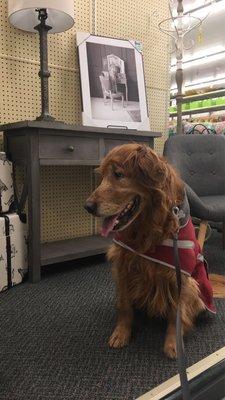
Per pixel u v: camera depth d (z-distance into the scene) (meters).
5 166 2.07
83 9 2.75
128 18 3.06
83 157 2.27
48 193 2.70
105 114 2.75
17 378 1.22
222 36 6.92
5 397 1.12
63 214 2.80
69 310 1.77
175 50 3.71
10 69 2.41
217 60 8.30
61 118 2.71
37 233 2.12
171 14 3.32
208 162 2.84
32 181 2.06
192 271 1.47
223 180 2.86
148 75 3.27
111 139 2.42
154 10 3.24
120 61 2.87
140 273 1.45
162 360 1.34
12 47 2.40
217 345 1.45
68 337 1.51
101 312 1.76
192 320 1.54
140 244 1.37
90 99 2.69
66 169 2.78
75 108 2.78
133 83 2.93
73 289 2.05
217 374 1.18
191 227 1.46
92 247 2.52
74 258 2.37
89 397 1.13
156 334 1.55
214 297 1.97
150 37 3.25
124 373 1.26
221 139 2.89
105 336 1.53
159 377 1.23
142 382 1.20
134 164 1.30
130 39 3.05
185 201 1.46
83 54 2.68
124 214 1.33
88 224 2.97
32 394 1.14
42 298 1.92
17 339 1.49
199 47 7.46
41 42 2.20
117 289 1.54
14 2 2.11
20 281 2.13
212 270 2.44
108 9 2.91
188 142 2.79
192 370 1.19
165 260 1.36
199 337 1.52
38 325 1.61
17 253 2.09
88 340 1.49
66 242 2.70
